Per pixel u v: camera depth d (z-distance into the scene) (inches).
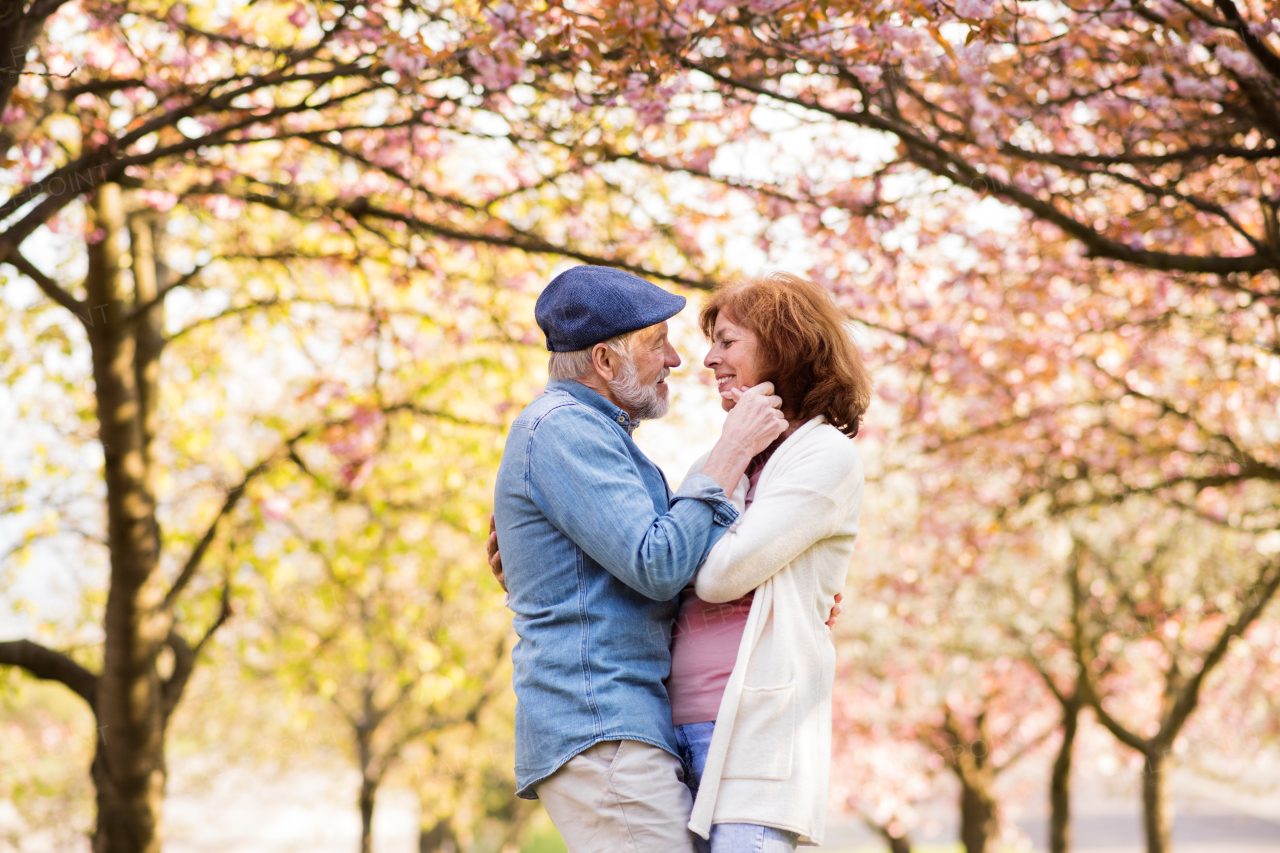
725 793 76.2
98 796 244.1
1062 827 435.2
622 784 75.0
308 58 167.3
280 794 725.3
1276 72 130.5
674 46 146.4
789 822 75.3
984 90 152.1
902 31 138.8
